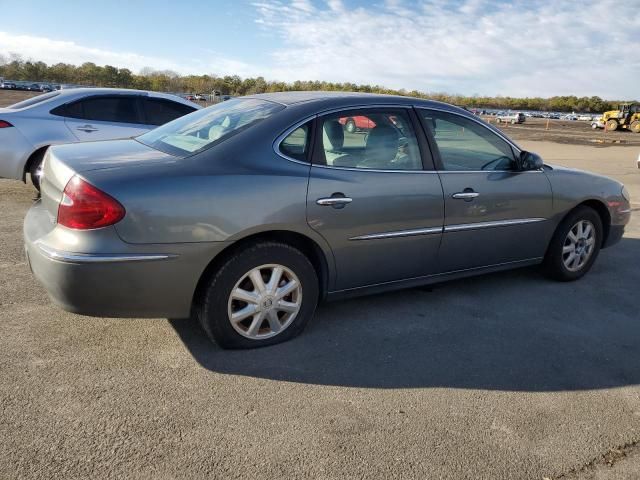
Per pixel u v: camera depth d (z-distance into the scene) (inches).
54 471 85.4
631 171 568.1
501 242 165.8
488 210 158.7
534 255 177.8
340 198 129.9
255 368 120.5
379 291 147.0
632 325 155.6
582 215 184.7
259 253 122.9
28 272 170.7
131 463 88.2
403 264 146.5
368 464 91.1
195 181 114.2
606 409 111.8
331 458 92.1
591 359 133.4
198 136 132.4
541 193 170.9
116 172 110.9
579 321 156.4
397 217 140.3
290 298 132.6
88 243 106.7
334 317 150.1
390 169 141.3
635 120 1870.1
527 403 112.3
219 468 88.3
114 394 107.3
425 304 163.0
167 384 112.1
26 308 144.2
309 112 132.6
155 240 110.2
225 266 119.8
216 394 109.4
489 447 97.2
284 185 122.8
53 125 260.7
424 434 100.0
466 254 158.7
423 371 123.3
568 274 187.8
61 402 103.4
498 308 162.9
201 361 122.0
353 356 128.5
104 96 277.7
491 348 136.6
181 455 90.8
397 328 145.3
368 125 140.1
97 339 129.6
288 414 104.0
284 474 87.7
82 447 91.4
